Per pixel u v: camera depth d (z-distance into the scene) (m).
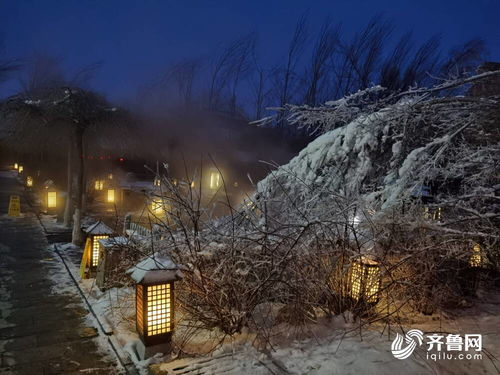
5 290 6.32
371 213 5.57
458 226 6.14
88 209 18.19
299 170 6.83
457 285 6.15
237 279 4.45
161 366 3.77
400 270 5.12
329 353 3.91
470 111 5.94
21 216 14.81
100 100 10.95
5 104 10.46
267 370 3.65
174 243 4.62
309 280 4.52
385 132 6.18
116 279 5.89
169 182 4.79
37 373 3.79
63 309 5.52
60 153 15.85
